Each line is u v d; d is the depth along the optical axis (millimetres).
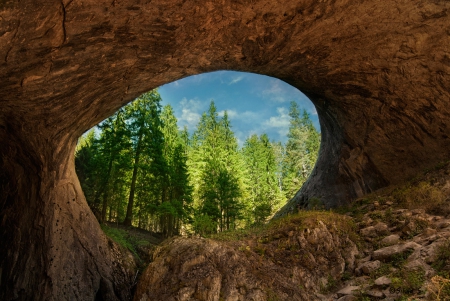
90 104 8219
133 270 11133
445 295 5094
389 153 14109
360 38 10352
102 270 9891
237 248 8305
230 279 6934
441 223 8141
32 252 8562
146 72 8250
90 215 10617
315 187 18578
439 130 12531
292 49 10148
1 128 7574
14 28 5039
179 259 7328
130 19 6289
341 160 16484
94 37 6207
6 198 8930
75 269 9156
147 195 23812
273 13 8102
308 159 40219
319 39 9977
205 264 7133
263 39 9086
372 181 14766
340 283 7539
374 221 9883
